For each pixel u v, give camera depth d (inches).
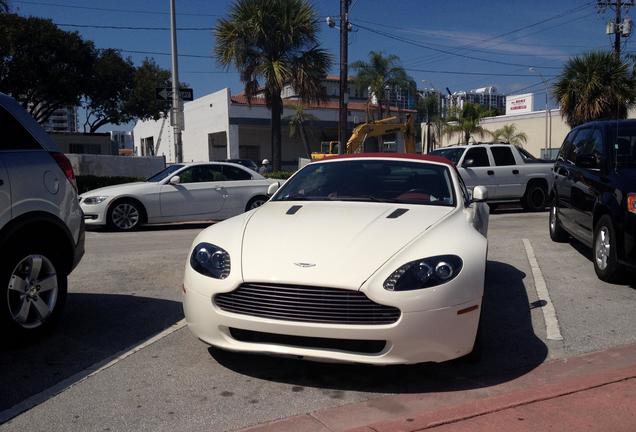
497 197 555.8
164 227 491.5
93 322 206.1
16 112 184.5
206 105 1721.2
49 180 186.7
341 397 147.9
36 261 179.6
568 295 245.3
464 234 165.6
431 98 1662.2
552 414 135.3
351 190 210.1
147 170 803.4
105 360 170.6
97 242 393.4
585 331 199.5
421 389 153.1
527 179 563.8
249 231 168.9
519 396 144.0
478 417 134.0
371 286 141.2
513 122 1662.2
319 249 153.2
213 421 134.9
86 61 1290.6
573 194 315.9
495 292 253.1
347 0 923.4
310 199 207.8
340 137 946.1
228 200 484.4
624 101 985.5
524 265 306.5
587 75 992.9
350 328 140.2
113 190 455.5
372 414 138.7
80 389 150.8
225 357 172.9
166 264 309.4
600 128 297.4
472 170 542.3
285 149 1812.3
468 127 1681.8
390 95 1631.4
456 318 147.0
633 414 135.3
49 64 1213.7
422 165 222.2
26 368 163.9
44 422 133.3
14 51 1151.0
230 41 876.0
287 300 143.9
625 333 197.0
